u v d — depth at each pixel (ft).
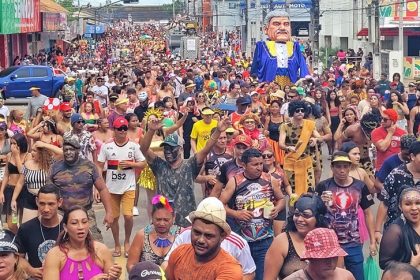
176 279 21.35
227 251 23.06
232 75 111.04
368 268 30.12
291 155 43.01
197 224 20.75
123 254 40.22
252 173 29.55
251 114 43.86
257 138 43.34
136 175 41.37
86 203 31.96
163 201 25.36
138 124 45.19
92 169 32.30
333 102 67.10
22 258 25.86
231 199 29.66
